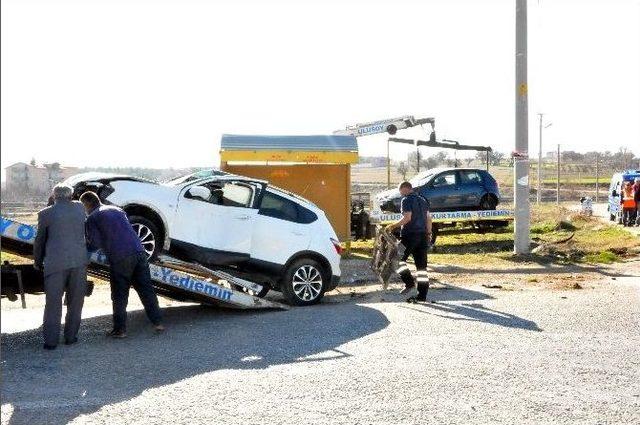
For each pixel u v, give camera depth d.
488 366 7.00
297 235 11.20
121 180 10.15
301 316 9.95
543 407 5.76
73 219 8.12
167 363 7.27
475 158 28.48
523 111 17.50
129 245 8.64
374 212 21.34
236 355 7.61
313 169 18.98
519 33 17.34
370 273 15.35
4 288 8.93
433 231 21.83
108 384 6.46
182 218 10.27
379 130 24.05
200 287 9.95
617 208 27.52
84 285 8.28
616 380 6.54
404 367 6.98
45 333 7.95
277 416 5.53
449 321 9.34
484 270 15.38
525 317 9.58
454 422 5.41
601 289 12.21
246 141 18.27
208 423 5.37
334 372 6.82
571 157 93.06
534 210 34.50
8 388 6.30
